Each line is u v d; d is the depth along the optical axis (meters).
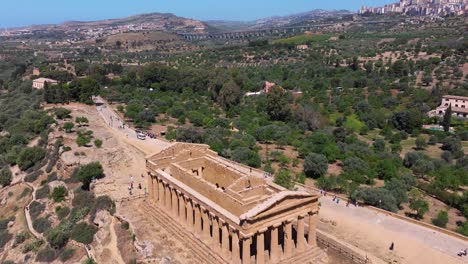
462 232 75.31
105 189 92.31
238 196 58.12
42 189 102.25
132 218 78.06
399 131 159.25
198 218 66.25
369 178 103.81
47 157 118.06
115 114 165.25
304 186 98.25
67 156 108.31
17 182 113.25
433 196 99.44
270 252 59.16
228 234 59.97
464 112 179.88
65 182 101.00
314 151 123.69
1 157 128.62
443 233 73.75
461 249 68.00
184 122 156.88
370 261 64.38
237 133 138.12
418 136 153.12
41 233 87.75
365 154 120.00
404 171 109.69
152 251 66.50
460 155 129.62
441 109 182.00
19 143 134.25
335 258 65.19
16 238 87.62
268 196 59.75
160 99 187.62
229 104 183.38
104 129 138.25
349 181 103.25
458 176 103.19
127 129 144.38
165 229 72.69
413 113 162.12
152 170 77.19
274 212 56.16
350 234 74.12
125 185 95.06
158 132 143.38
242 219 54.00
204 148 81.62
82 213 85.81
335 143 133.38
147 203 81.00
